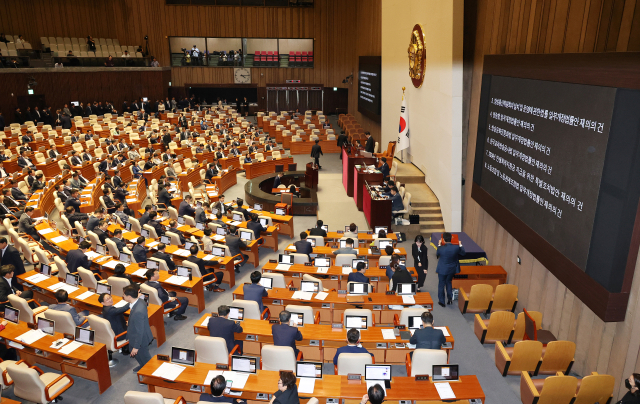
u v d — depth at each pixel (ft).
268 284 30.94
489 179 36.19
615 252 20.18
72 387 24.86
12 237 40.52
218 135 92.68
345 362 21.03
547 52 28.02
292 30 125.18
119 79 111.75
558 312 27.50
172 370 21.72
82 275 31.65
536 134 27.63
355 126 107.04
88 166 66.69
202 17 122.21
